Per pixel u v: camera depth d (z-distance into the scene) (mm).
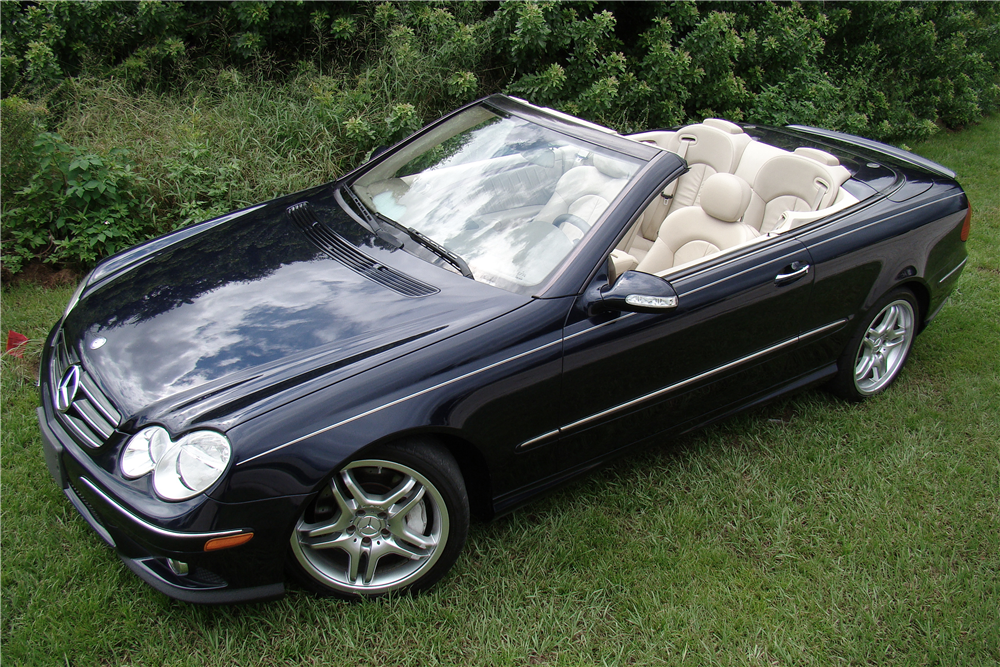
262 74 6449
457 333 2441
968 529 2986
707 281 2926
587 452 2873
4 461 2973
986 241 5766
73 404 2387
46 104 5738
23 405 3330
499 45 6309
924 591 2682
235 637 2314
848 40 8961
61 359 2604
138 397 2262
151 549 2113
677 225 3396
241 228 3180
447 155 3328
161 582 2223
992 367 4141
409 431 2271
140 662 2227
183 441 2107
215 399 2199
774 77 7820
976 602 2635
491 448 2514
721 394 3197
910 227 3570
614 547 2797
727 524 2938
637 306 2537
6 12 6254
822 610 2584
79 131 5520
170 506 2072
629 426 2939
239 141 5590
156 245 3209
